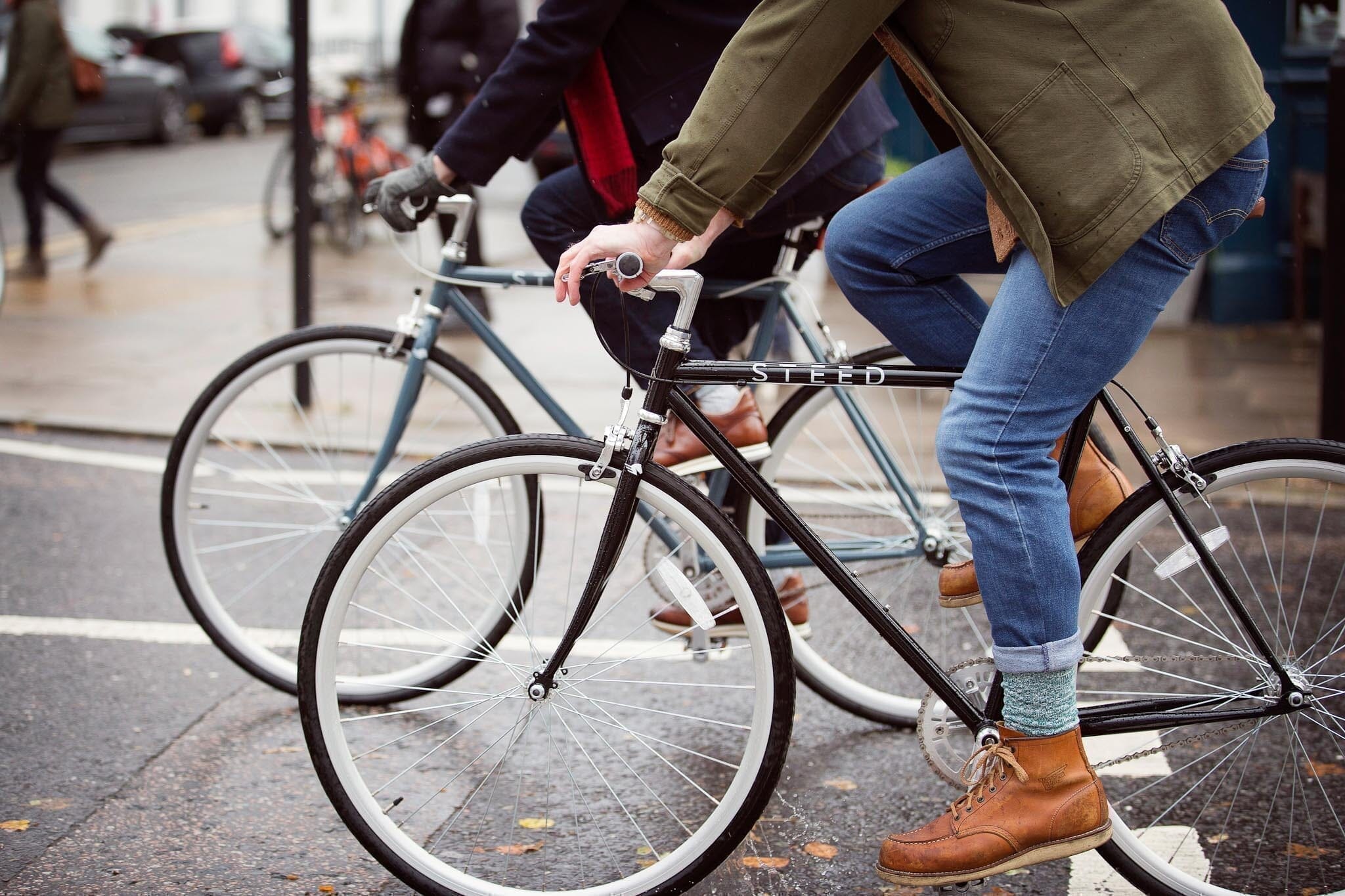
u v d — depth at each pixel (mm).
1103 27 1885
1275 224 7305
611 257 1963
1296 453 2260
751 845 2572
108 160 17078
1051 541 2027
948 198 2184
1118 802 2725
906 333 2285
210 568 3949
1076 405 2035
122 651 3402
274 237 10688
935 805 2729
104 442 5312
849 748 2984
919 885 2176
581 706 3143
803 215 2730
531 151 2900
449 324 3008
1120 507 2309
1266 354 6691
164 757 2857
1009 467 2014
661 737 3020
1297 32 7121
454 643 2994
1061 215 1895
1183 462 2268
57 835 2541
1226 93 1905
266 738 2959
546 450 2203
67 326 7348
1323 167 7172
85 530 4301
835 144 2676
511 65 2605
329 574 2234
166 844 2525
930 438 3949
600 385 6133
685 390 2258
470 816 2658
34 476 4867
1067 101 1880
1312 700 2303
